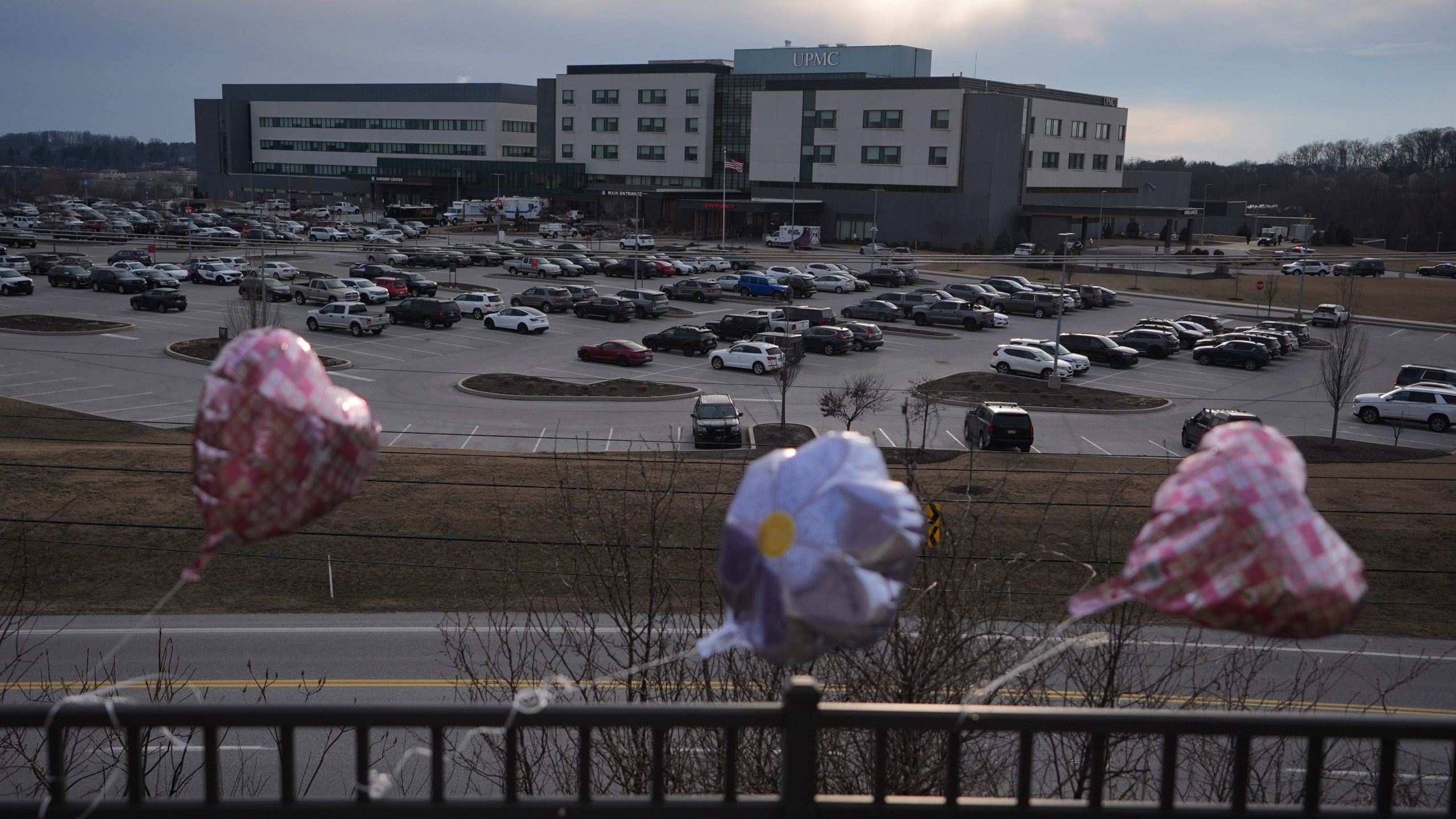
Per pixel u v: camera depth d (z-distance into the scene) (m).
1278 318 68.88
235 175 152.38
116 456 28.77
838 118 105.94
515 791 4.05
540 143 134.62
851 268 81.81
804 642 3.44
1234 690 15.51
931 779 8.09
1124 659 11.39
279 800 4.00
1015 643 9.91
